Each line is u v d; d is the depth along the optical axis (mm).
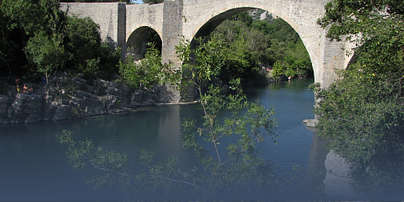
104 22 36344
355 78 13086
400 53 11188
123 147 16609
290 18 22578
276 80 63219
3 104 19781
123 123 22172
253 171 12719
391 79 12250
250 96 38531
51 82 22609
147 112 26188
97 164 13852
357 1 11555
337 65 20438
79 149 16000
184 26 30250
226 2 26375
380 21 10695
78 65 25766
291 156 15305
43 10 24656
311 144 17438
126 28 36531
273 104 32094
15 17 22578
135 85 27781
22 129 19328
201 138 18016
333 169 13547
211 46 10594
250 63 53781
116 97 26109
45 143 16906
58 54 21656
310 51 21672
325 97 15016
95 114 24297
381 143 13297
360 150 12180
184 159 14586
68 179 12180
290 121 23453
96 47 29375
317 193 10961
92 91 25344
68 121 21906
